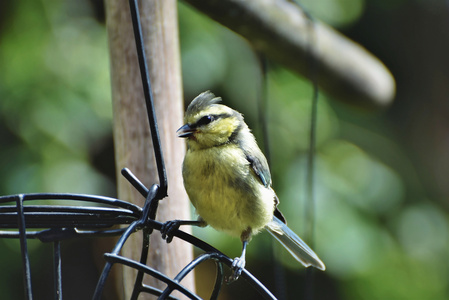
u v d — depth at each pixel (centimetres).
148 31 711
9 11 1166
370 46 1612
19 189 1092
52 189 1098
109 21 719
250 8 808
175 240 702
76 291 1366
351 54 909
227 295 1409
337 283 1238
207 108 699
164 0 718
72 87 1151
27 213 521
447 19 1650
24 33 1159
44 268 1184
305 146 1236
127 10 708
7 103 1132
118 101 716
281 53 880
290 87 1262
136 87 709
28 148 1120
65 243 1370
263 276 1247
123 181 711
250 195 678
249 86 1224
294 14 847
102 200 518
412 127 1675
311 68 842
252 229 701
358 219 1230
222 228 702
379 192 1297
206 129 687
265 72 888
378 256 1241
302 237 1162
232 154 680
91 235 564
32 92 1135
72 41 1177
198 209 690
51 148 1123
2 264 1140
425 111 1695
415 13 1641
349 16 1334
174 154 717
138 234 697
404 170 1444
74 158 1135
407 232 1328
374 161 1316
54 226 550
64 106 1141
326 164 1251
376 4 1559
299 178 1202
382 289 1234
